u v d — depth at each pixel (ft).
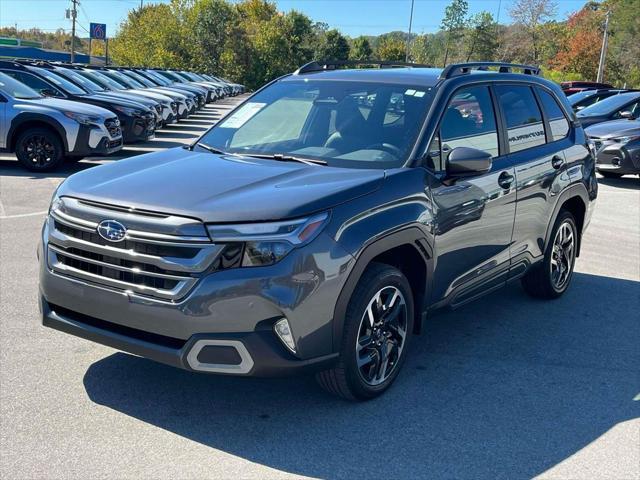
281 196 11.31
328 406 12.57
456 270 14.47
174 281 10.73
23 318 16.11
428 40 279.49
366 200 11.94
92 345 14.75
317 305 11.04
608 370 14.85
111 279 11.18
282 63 225.56
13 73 46.19
